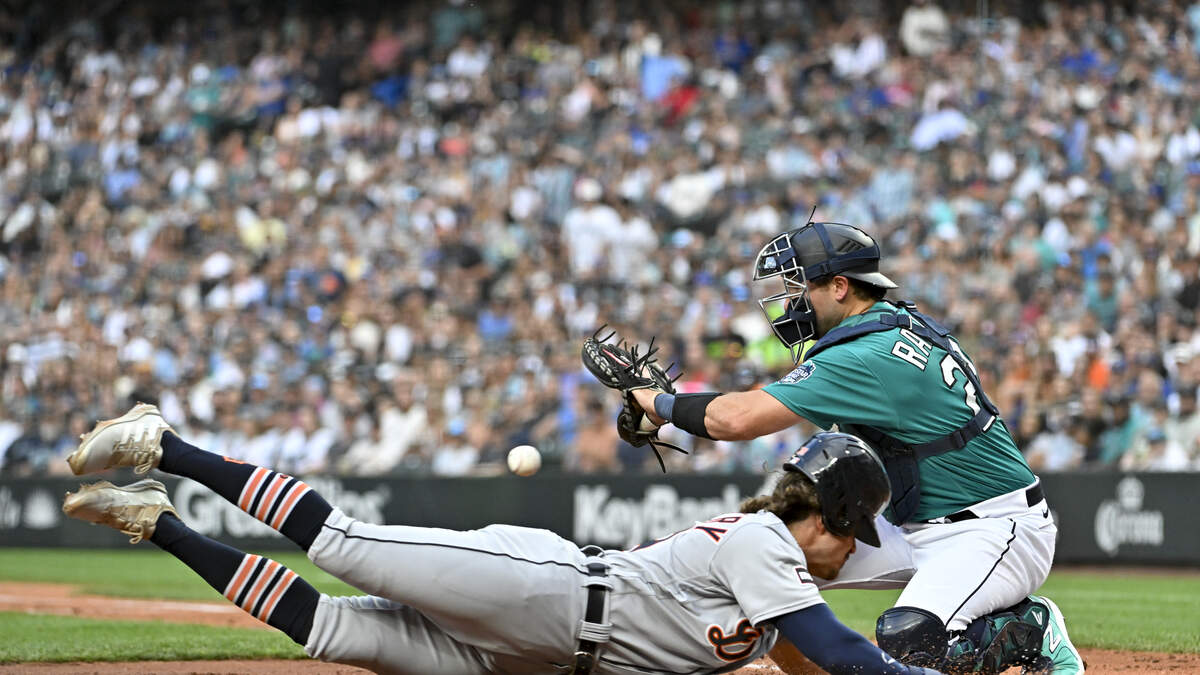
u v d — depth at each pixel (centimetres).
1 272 7762
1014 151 6425
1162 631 2875
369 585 1497
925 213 6159
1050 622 1806
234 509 5431
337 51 8562
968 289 5516
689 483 4803
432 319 6278
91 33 9275
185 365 6494
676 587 1501
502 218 6969
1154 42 7006
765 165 6806
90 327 6975
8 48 9338
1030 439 4766
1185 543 4322
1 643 2694
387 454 5500
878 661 1420
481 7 8656
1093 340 4988
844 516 1519
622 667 1526
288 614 1541
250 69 8706
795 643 1448
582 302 6172
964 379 1783
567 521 5009
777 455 4956
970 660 1747
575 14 8494
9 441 6297
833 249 1827
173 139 8356
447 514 5188
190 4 9225
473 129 7831
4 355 6744
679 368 5488
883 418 1745
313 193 7588
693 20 8194
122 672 2309
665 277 6284
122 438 1546
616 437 5150
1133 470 4434
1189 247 5575
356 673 2325
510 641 1508
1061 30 7169
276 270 6844
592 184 6900
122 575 4631
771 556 1457
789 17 8012
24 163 8581
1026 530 1777
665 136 7319
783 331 1897
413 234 6988
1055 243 5806
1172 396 4659
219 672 2319
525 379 5556
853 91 7225
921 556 1791
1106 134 6425
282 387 6025
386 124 7956
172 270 7238
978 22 7338
